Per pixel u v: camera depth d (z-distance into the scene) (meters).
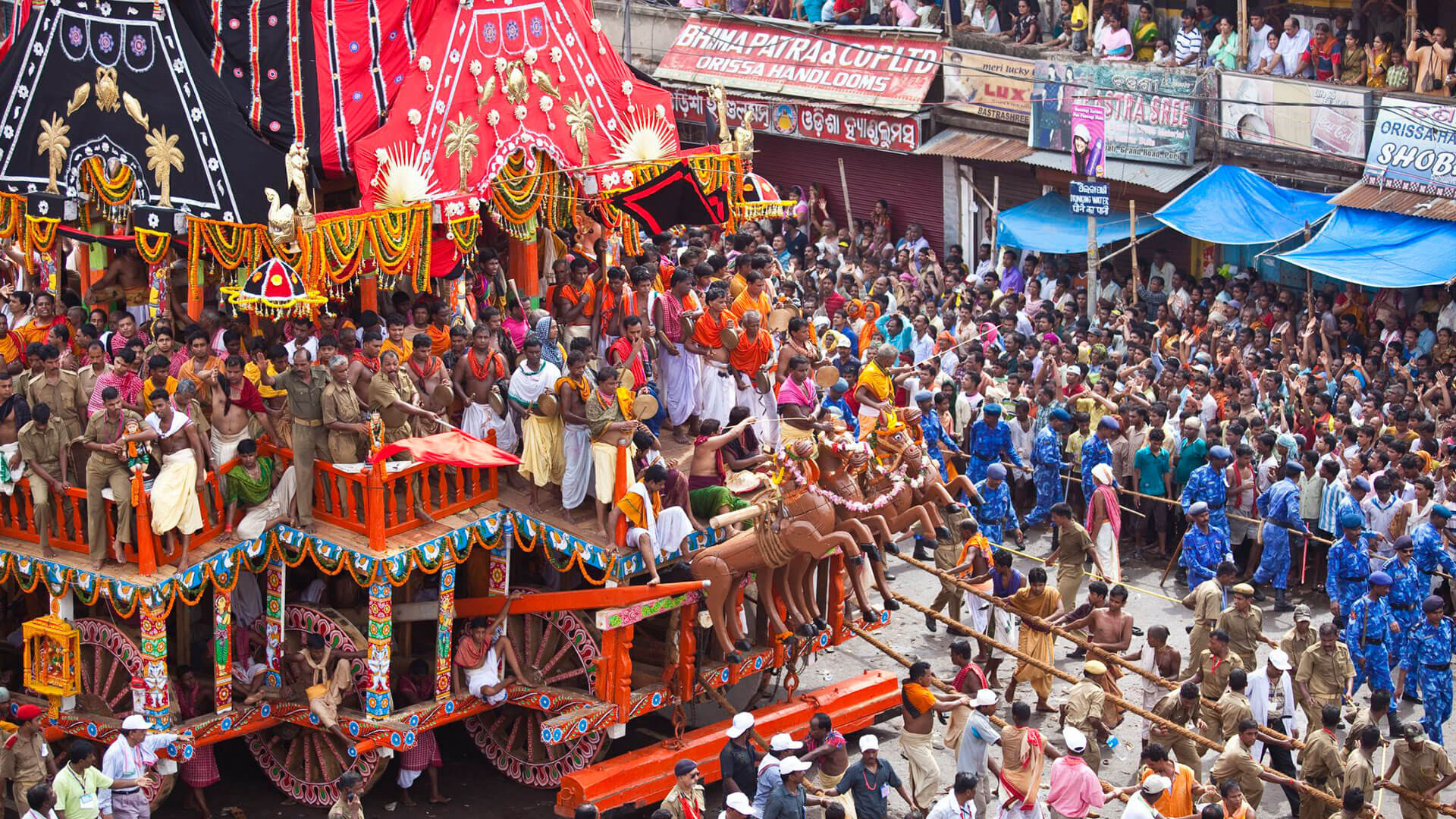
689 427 17.27
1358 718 15.05
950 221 32.75
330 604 16.03
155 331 15.95
